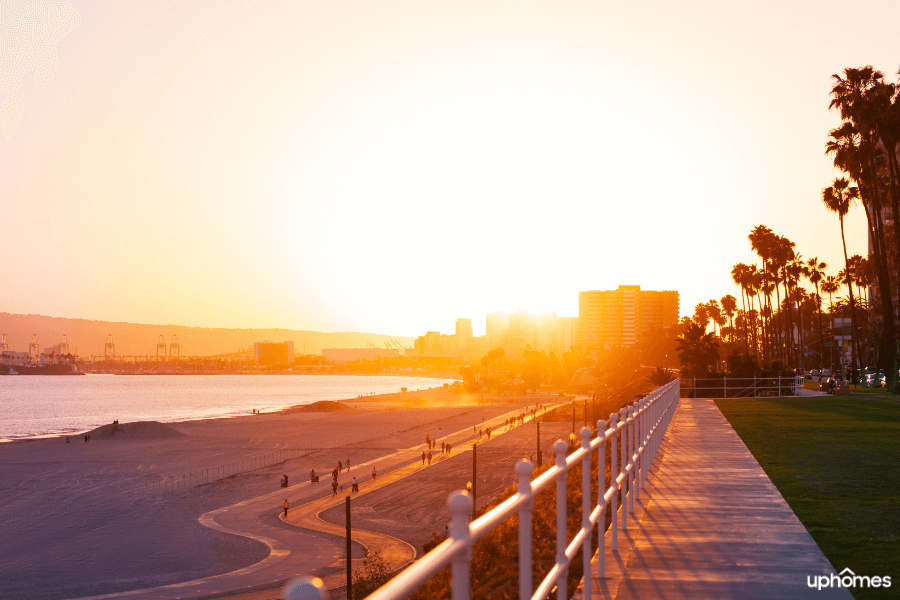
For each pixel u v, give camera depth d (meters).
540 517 10.86
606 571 7.06
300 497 54.69
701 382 51.53
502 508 2.85
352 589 25.23
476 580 8.03
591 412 118.69
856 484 11.91
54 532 44.53
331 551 37.38
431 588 9.07
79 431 129.38
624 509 8.90
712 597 6.23
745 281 121.19
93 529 45.19
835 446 17.27
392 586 1.64
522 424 112.56
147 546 40.34
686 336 81.62
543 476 3.91
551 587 4.20
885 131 49.19
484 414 148.00
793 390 48.53
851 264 107.19
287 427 124.38
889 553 7.61
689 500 10.62
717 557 7.53
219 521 46.81
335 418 145.75
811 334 142.75
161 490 59.94
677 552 7.75
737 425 22.64
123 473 70.94
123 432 106.81
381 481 60.41
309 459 78.62
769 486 11.77
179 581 32.91
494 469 65.25
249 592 29.66
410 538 39.91
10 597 30.77
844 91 51.44
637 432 10.94
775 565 7.21
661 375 64.19
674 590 6.43
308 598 1.27
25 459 82.88
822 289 121.81
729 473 13.10
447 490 54.97
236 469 73.00
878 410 30.30
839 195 68.19
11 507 52.84
